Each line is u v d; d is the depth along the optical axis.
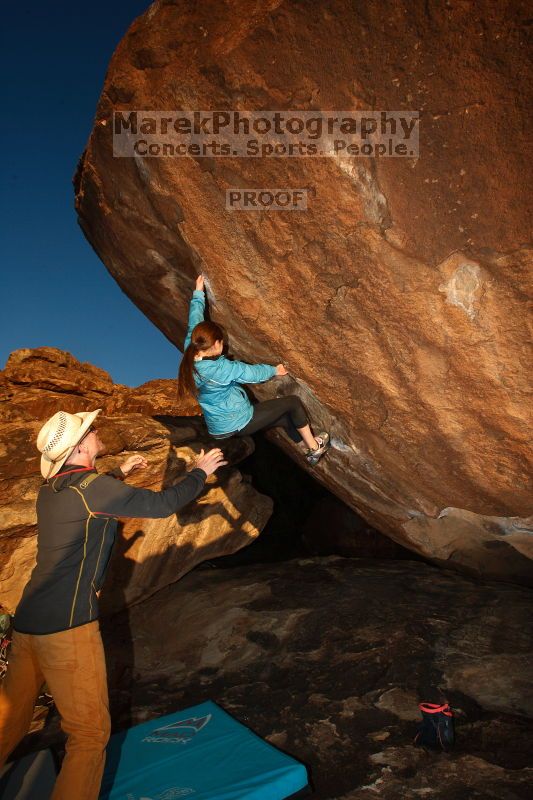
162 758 2.44
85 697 2.00
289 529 7.71
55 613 2.01
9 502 3.55
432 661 3.17
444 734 2.45
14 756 2.69
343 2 2.06
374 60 2.13
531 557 3.81
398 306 2.67
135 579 4.32
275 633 3.75
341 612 3.85
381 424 3.29
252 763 2.35
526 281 2.34
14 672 2.09
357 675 3.13
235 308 3.19
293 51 2.20
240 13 2.21
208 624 4.01
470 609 3.73
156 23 2.39
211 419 3.15
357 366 3.05
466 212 2.29
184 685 3.38
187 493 2.24
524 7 1.87
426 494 3.66
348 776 2.34
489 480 3.21
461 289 2.48
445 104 2.12
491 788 2.19
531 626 3.41
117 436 4.11
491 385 2.73
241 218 2.75
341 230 2.56
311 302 2.89
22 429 3.84
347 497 4.38
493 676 2.98
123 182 2.99
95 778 1.95
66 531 2.07
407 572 4.59
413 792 2.20
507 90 2.02
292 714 2.86
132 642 4.02
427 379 2.88
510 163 2.13
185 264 3.23
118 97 2.60
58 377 5.27
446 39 2.01
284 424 3.52
